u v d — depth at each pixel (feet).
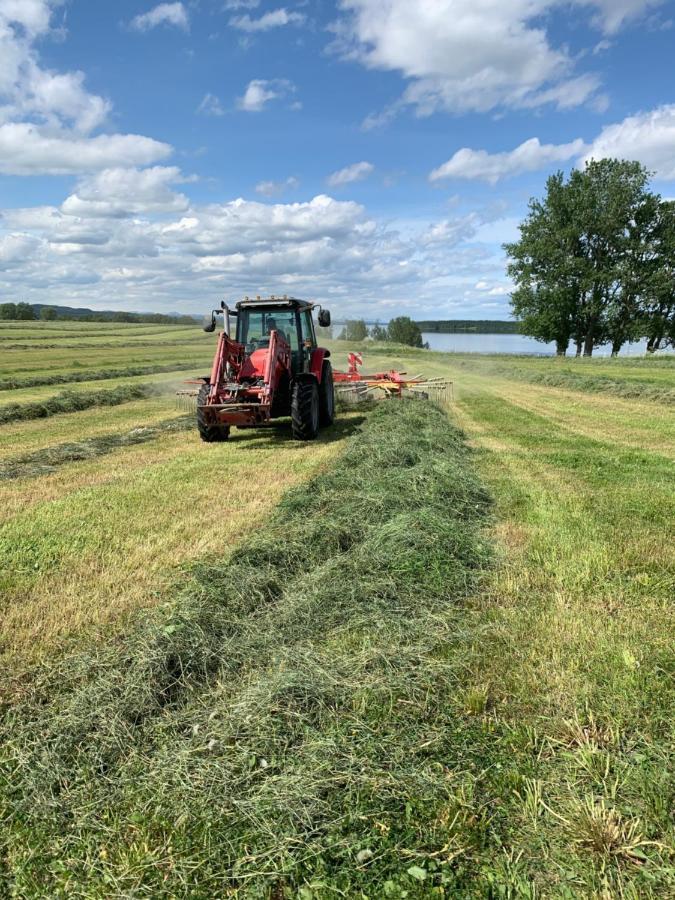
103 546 15.51
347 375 45.01
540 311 133.39
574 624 10.62
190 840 6.51
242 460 26.23
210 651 10.03
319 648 10.23
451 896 5.77
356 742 7.84
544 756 7.55
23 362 97.35
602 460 24.48
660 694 8.52
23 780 7.44
